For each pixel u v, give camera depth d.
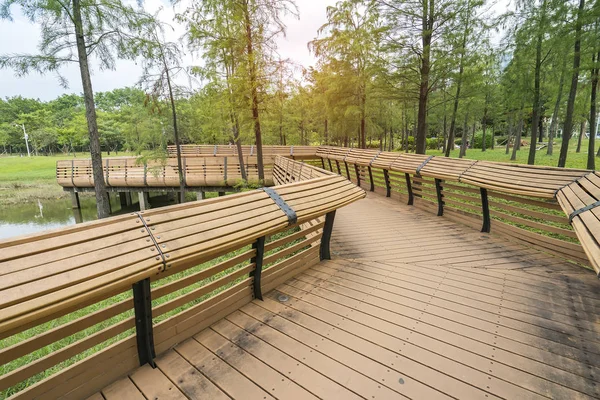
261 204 2.44
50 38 6.71
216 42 7.07
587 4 7.06
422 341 2.04
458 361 1.85
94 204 14.42
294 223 2.52
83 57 7.01
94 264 1.38
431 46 7.94
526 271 3.18
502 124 28.19
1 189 17.95
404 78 8.55
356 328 2.19
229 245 1.94
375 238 4.49
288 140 19.02
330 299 2.62
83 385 1.53
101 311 1.54
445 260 3.56
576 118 13.41
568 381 1.68
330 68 12.41
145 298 1.68
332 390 1.63
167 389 1.62
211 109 9.37
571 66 8.59
